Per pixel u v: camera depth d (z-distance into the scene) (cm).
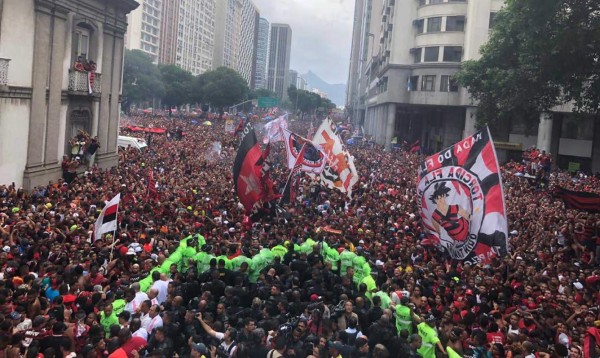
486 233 1445
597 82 2116
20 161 2353
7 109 2228
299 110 18950
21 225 1405
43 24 2430
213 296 1116
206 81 11538
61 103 2664
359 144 6644
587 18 1933
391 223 1928
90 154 2825
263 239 1516
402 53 6600
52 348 804
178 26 16612
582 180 3803
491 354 956
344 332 948
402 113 8275
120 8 3219
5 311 897
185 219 1822
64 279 1098
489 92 3322
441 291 1220
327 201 2484
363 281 1236
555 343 969
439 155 1537
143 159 3341
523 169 3566
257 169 1845
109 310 976
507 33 2962
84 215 1702
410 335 977
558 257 1609
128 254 1348
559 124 5331
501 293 1223
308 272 1297
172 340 920
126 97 9869
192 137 5419
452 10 5950
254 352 864
